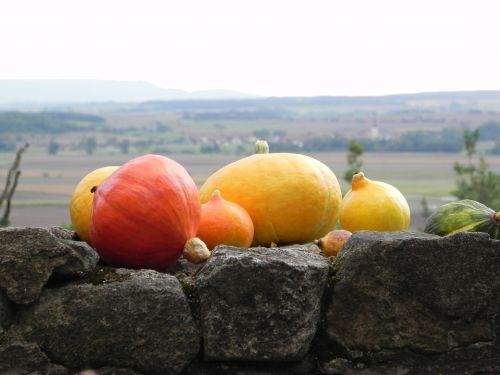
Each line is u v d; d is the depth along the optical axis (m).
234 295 1.46
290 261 1.48
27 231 1.41
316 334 1.53
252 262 1.45
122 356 1.43
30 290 1.41
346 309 1.52
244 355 1.46
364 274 1.52
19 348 1.39
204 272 1.47
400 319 1.52
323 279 1.51
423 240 1.52
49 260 1.41
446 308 1.53
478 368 1.54
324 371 1.52
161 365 1.44
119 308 1.42
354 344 1.52
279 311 1.46
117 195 1.49
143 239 1.49
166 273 1.53
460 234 1.52
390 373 1.52
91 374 1.41
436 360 1.54
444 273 1.52
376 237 1.54
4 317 1.40
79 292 1.42
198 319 1.46
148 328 1.43
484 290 1.53
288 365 1.51
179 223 1.50
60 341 1.41
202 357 1.48
